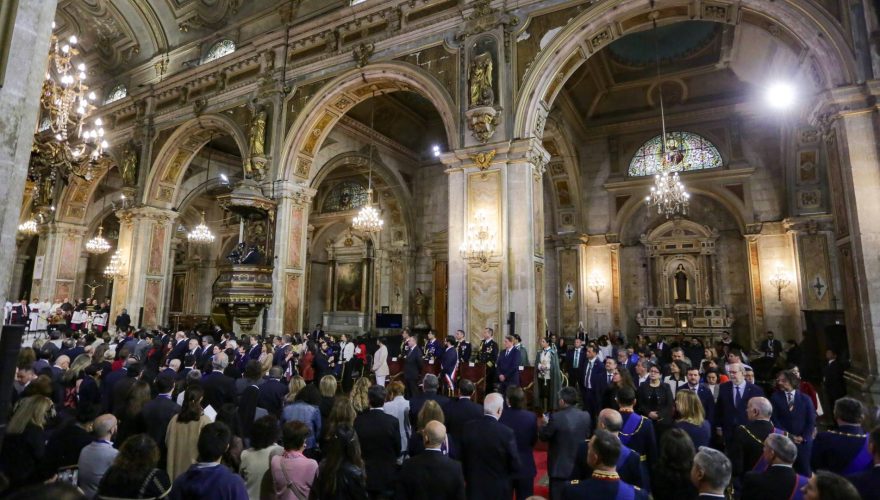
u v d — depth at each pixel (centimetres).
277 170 1390
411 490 298
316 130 1421
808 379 985
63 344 934
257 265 1282
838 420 360
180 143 1731
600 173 1803
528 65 1052
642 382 634
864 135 743
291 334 1296
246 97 1525
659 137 1738
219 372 607
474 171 1054
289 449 320
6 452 340
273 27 1605
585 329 1719
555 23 1041
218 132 1677
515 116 1039
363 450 392
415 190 2144
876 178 725
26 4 351
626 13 973
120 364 742
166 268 1784
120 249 1767
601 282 1741
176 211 1834
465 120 1094
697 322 1608
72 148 825
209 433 282
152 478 251
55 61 782
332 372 1059
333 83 1335
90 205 2394
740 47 1102
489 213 1027
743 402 519
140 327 1627
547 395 857
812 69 858
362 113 1844
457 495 296
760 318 1500
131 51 2012
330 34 1380
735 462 398
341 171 2200
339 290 2280
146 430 441
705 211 1691
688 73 1546
